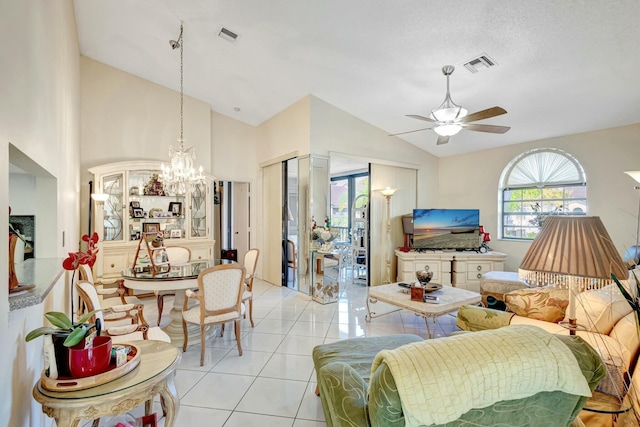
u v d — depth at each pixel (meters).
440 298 3.40
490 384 0.98
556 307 2.19
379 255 5.96
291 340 3.38
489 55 3.33
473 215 5.65
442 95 4.30
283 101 5.38
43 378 1.25
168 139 5.44
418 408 0.93
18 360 1.30
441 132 3.56
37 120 1.69
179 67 4.76
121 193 4.89
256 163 6.66
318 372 1.91
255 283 6.18
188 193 5.41
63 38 2.68
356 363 1.92
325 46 3.66
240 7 3.25
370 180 5.84
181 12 3.50
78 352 1.26
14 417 1.24
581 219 1.54
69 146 3.09
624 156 4.43
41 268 1.87
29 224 2.19
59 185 2.39
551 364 1.04
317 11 3.11
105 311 2.79
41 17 1.79
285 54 3.97
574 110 4.17
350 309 4.49
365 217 5.97
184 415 2.11
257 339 3.41
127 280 3.15
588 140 4.75
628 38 2.80
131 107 5.12
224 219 7.92
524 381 1.01
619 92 3.64
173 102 5.50
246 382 2.53
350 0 2.90
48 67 1.99
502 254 5.40
